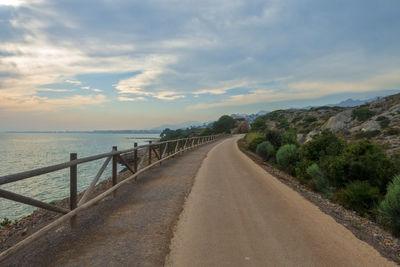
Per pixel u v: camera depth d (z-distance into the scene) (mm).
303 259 3119
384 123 33656
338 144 11398
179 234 3883
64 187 25734
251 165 12008
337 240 3734
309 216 4812
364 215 5848
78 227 4195
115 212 4980
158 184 7656
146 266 2934
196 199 5930
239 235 3855
